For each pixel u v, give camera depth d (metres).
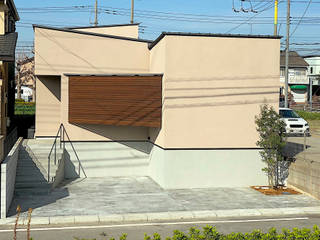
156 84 14.48
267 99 14.63
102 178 16.19
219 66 14.34
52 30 16.48
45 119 17.41
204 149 14.32
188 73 14.14
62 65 16.55
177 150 14.15
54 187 14.05
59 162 14.71
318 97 49.25
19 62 51.31
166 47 13.99
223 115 14.41
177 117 14.12
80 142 16.31
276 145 13.80
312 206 11.87
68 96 16.11
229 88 14.41
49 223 10.01
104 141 16.52
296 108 40.16
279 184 14.80
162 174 14.31
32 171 13.77
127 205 11.77
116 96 15.12
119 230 9.52
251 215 11.09
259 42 14.55
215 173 14.40
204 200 12.52
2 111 14.56
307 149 16.77
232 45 14.40
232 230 9.59
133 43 17.06
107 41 16.89
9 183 11.13
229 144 14.48
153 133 15.83
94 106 15.45
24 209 11.10
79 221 10.20
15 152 12.84
